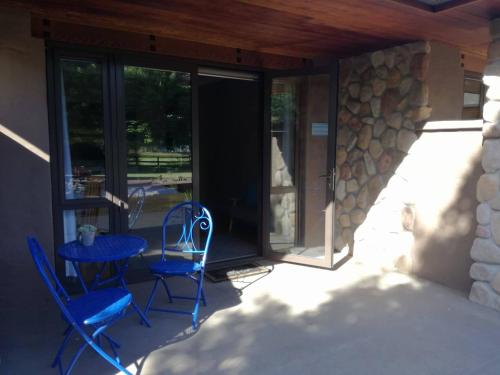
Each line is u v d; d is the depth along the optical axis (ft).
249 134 19.79
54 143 11.10
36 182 10.52
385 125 13.69
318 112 14.10
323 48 13.89
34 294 10.71
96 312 7.38
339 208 15.66
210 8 9.80
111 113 11.82
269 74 14.33
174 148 13.07
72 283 11.71
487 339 9.07
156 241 13.07
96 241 9.85
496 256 10.44
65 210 11.46
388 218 13.70
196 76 13.20
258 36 12.42
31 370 7.87
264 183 14.94
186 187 13.42
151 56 12.28
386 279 12.88
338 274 13.39
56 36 10.85
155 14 10.34
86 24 11.19
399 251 13.43
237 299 11.35
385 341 8.99
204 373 7.77
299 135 14.64
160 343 8.89
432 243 12.45
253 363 8.11
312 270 13.84
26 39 10.11
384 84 13.67
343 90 15.34
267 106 14.53
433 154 12.23
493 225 10.45
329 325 9.75
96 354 8.46
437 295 11.51
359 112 14.67
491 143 10.36
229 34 12.17
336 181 15.71
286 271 13.78
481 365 8.07
